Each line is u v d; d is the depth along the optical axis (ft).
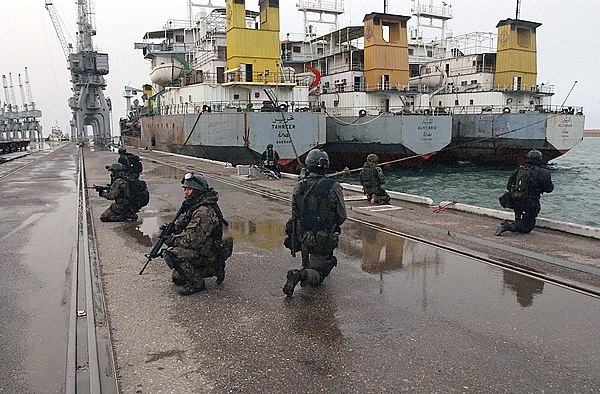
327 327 14.64
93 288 18.34
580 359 12.53
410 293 17.81
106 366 12.24
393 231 28.99
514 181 26.89
